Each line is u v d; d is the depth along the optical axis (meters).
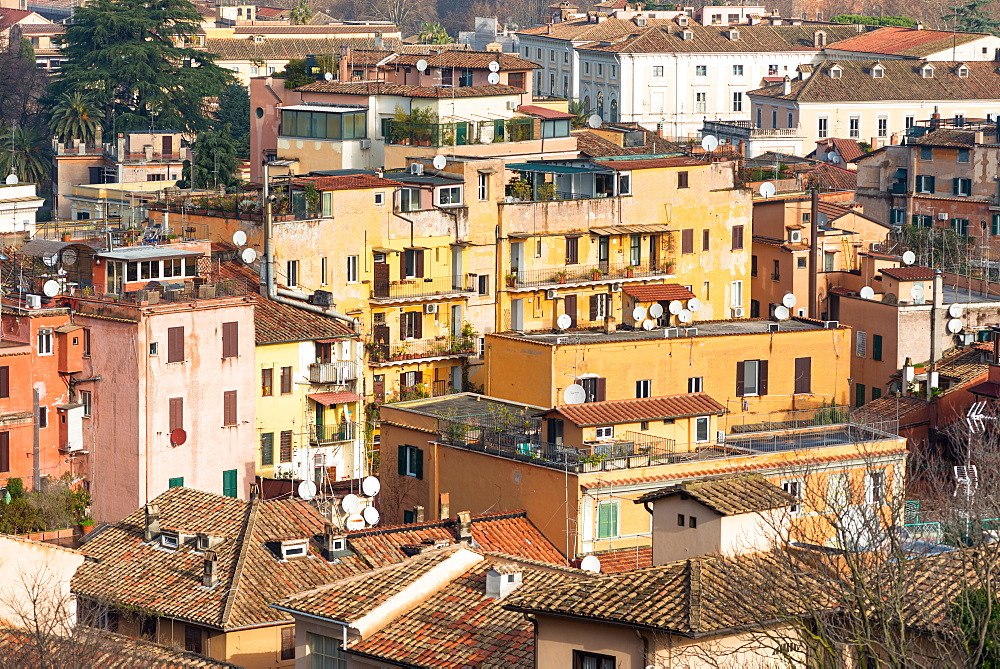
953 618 107.81
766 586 111.19
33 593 130.75
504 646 125.00
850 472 183.00
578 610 111.19
